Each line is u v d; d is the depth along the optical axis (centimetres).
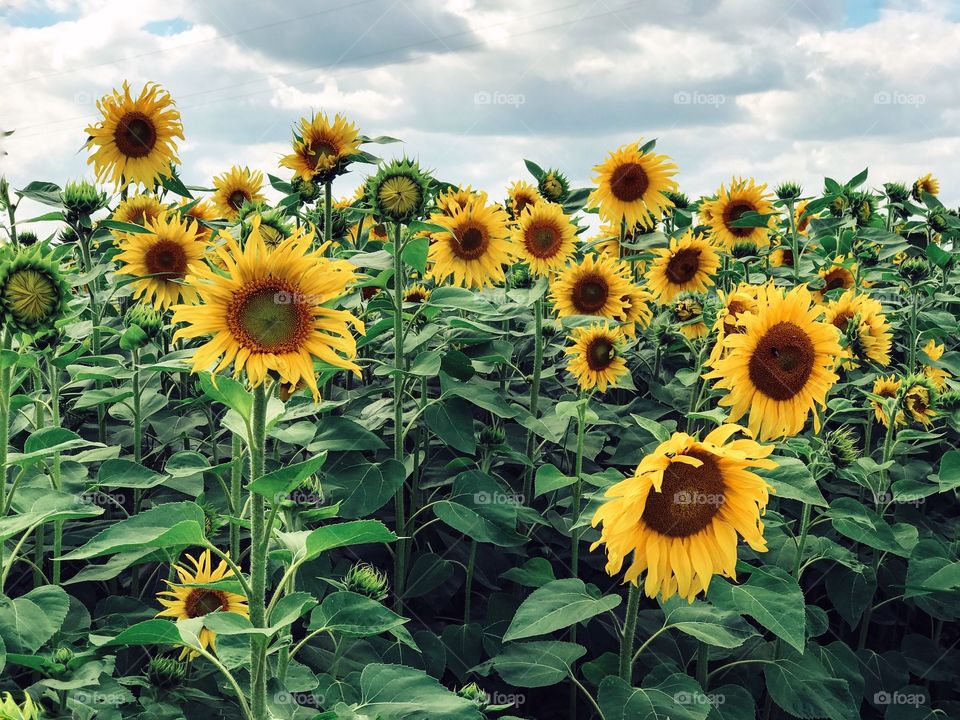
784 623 135
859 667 166
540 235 222
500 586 191
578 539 173
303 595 107
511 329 237
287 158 214
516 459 185
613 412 198
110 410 179
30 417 179
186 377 198
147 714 125
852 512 158
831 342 148
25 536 127
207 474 174
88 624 139
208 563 145
